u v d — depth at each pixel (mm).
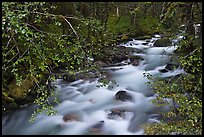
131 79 12680
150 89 11305
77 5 16453
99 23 6156
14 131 8414
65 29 10234
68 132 8344
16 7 5059
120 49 17188
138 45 19078
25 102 9383
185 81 7121
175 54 10367
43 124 8766
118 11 22969
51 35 5711
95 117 9180
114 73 13414
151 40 20406
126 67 14359
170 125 7234
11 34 5363
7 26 4836
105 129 8414
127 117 8969
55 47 5715
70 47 5641
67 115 9289
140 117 8867
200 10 8648
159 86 6695
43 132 8375
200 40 7879
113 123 8711
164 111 8820
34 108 9359
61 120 9000
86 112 9539
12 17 4254
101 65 14031
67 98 10570
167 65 13125
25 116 9016
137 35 20922
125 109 9562
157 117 8570
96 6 16875
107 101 10336
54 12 12891
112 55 15055
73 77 11867
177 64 12734
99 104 10133
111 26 20984
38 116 9117
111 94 10883
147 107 9547
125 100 10211
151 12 17438
